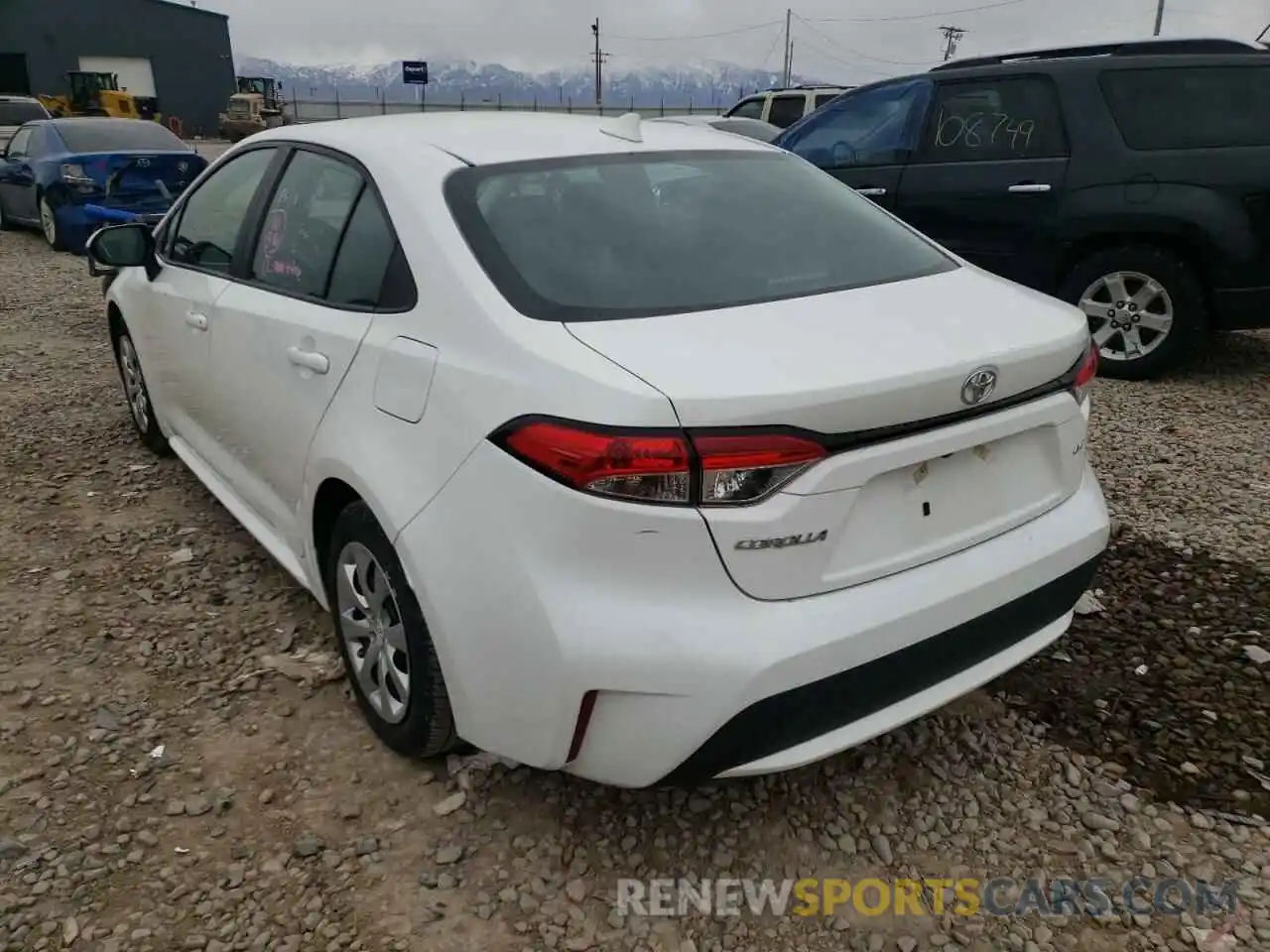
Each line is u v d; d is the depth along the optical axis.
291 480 3.07
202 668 3.24
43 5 51.00
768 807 2.63
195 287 3.75
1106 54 6.79
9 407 5.88
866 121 7.10
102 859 2.45
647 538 2.01
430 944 2.22
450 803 2.62
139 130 11.98
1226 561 3.87
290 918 2.29
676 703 2.05
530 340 2.22
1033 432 2.49
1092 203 6.07
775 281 2.59
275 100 53.25
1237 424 5.48
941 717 2.98
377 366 2.56
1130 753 2.83
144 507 4.48
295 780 2.72
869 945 2.24
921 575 2.26
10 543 4.11
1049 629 2.69
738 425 1.98
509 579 2.14
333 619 3.02
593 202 2.71
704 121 12.39
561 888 2.38
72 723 2.95
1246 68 5.81
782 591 2.08
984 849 2.51
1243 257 5.75
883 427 2.11
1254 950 2.21
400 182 2.73
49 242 11.73
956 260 3.09
